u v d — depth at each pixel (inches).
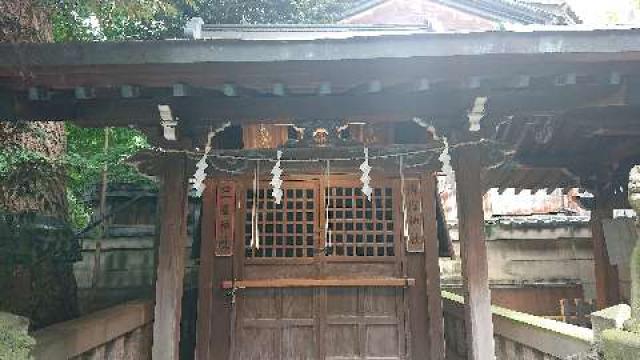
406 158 261.6
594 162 297.4
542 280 476.4
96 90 169.6
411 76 159.2
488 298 201.9
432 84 170.2
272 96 185.9
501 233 481.1
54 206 257.6
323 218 286.7
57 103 181.2
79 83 156.4
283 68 151.3
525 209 583.8
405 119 198.5
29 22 258.8
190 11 429.4
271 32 379.2
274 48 146.1
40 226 226.4
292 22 459.8
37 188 234.8
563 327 184.5
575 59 148.8
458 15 545.0
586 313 334.6
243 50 145.9
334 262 283.9
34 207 242.2
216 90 172.4
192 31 350.3
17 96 169.6
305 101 190.5
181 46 145.3
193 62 145.8
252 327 279.3
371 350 277.1
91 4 261.3
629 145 258.5
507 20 540.7
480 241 205.9
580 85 171.3
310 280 278.2
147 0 268.2
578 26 147.6
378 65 151.6
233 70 151.4
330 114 190.7
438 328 274.4
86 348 182.4
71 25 308.3
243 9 443.8
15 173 211.6
